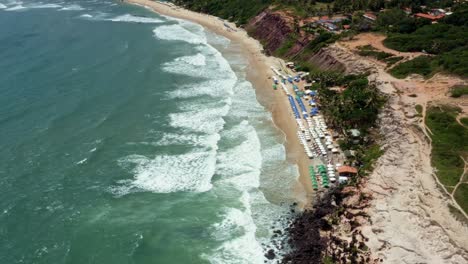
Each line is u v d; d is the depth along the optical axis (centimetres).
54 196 5778
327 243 4947
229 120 7881
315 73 9725
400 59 8838
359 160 6350
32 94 8656
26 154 6625
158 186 6047
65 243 5006
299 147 6981
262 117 8025
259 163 6556
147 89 9162
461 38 9231
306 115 7950
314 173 6244
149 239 5119
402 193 5194
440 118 6300
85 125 7550
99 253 4894
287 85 9481
